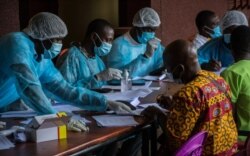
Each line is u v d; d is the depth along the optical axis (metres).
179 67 1.81
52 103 2.37
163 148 1.93
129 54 3.40
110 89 2.75
